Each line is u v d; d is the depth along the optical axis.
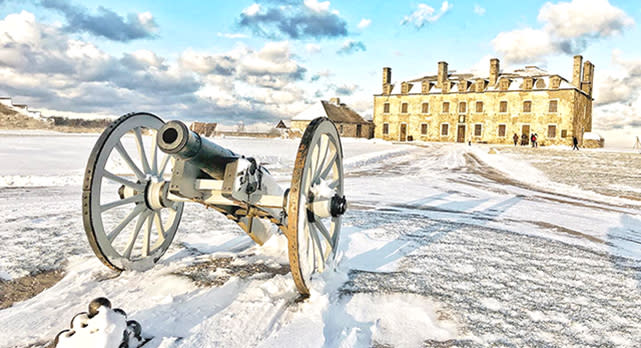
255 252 3.88
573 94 44.62
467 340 2.28
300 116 58.62
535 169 16.42
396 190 9.55
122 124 2.91
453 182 11.75
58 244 4.02
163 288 2.91
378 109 58.84
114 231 2.92
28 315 2.41
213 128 47.25
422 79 58.91
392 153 24.16
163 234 3.54
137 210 3.14
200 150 2.64
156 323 2.34
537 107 46.97
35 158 13.73
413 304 2.77
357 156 20.64
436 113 54.06
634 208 7.86
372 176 13.07
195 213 6.00
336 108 60.97
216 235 4.59
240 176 2.74
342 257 3.78
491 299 2.89
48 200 6.81
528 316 2.62
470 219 6.10
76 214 5.63
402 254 4.00
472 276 3.39
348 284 3.12
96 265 3.38
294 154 21.34
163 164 3.50
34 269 3.31
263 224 3.89
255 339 2.18
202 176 2.97
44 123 57.47
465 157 23.41
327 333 2.31
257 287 2.91
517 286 3.18
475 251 4.19
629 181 12.48
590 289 3.17
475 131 51.19
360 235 4.73
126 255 3.10
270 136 58.31
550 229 5.57
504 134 49.22
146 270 3.29
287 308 2.58
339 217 3.53
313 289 2.71
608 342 2.30
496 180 12.61
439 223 5.67
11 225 4.86
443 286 3.13
